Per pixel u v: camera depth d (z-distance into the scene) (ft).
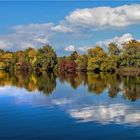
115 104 186.80
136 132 118.11
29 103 193.36
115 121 136.36
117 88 281.54
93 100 205.87
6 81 373.61
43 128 125.90
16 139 111.45
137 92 248.93
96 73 588.91
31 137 113.70
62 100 206.69
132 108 171.22
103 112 159.12
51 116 149.79
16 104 189.57
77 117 146.61
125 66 645.51
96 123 132.87
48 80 392.47
